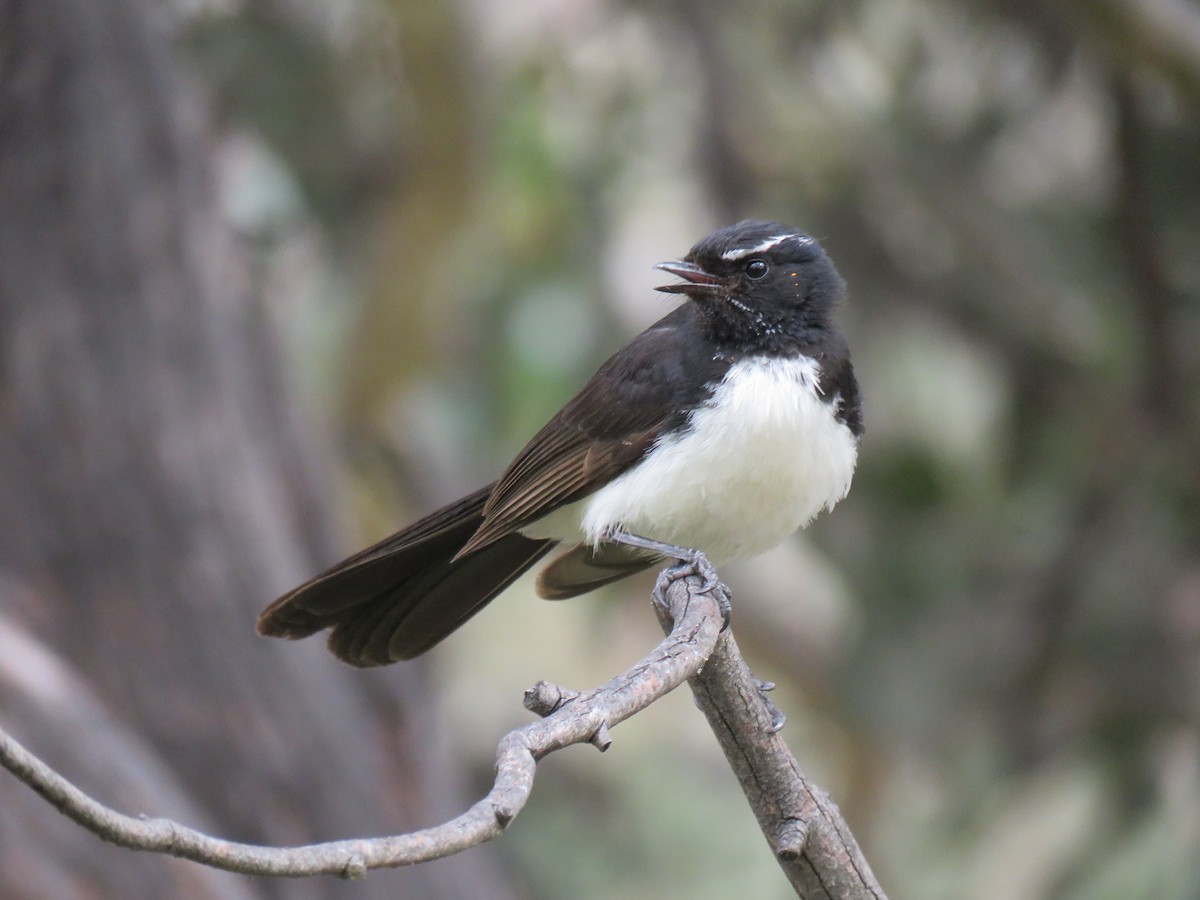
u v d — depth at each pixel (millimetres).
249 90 13516
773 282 8016
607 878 16578
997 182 14234
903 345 14023
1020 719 13227
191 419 10703
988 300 13664
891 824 15148
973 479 14156
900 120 14305
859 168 13977
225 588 10570
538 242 14555
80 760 9297
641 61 14492
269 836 10422
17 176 10602
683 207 14641
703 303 8133
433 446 14742
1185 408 13281
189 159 11172
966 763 13422
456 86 12945
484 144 13383
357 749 10938
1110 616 13039
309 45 13586
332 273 14156
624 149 14578
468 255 14297
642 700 5227
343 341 13688
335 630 7980
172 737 10367
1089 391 13586
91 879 8969
